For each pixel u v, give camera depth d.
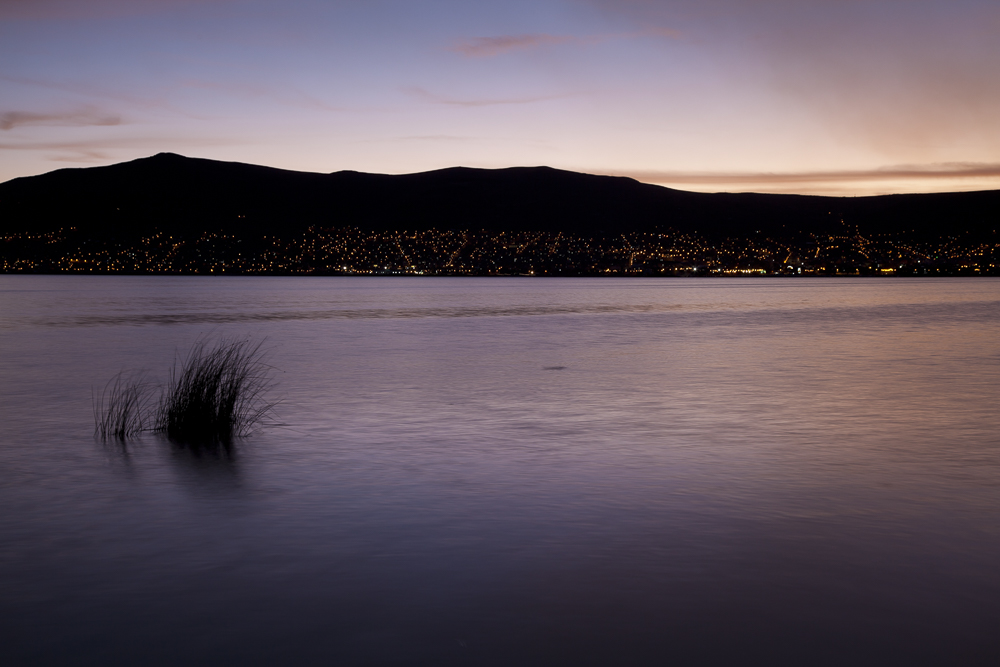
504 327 56.03
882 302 104.50
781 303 103.44
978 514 10.07
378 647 6.56
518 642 6.63
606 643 6.61
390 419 17.80
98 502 10.73
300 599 7.46
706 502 10.67
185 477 12.17
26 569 8.24
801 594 7.55
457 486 11.59
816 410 19.02
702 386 23.72
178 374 27.45
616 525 9.63
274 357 33.75
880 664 6.29
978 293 148.38
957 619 7.02
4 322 60.12
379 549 8.80
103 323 59.34
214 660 6.37
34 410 19.33
